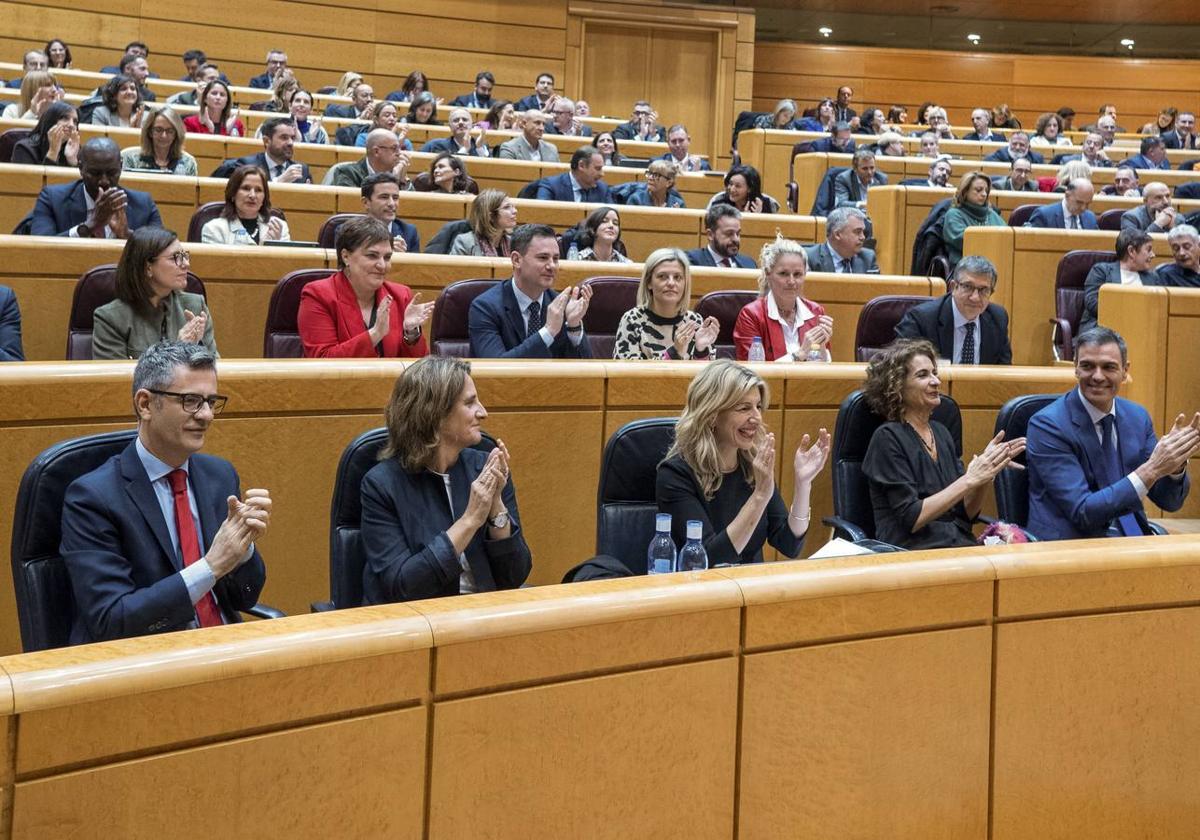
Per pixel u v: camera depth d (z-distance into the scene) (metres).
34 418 2.98
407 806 1.78
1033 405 3.73
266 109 9.74
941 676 2.26
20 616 2.31
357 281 4.09
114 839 1.55
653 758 1.99
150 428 2.37
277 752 1.67
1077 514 3.43
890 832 2.22
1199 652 2.50
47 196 5.06
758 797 2.10
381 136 6.75
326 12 13.30
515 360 3.68
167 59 12.76
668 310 4.33
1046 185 9.12
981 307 4.71
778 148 10.87
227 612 2.47
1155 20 16.45
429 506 2.64
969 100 16.70
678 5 14.32
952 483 3.41
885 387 3.54
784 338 4.70
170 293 3.89
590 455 3.67
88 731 1.53
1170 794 2.49
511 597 1.92
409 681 1.78
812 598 2.12
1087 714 2.40
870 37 16.55
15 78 10.48
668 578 2.08
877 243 7.86
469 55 13.80
